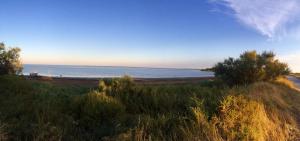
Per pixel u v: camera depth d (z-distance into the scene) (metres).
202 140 6.61
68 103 9.07
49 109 8.00
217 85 18.38
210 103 9.10
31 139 6.20
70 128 7.12
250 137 7.14
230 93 10.59
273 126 8.38
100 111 8.10
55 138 6.24
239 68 18.97
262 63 20.14
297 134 8.46
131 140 6.21
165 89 11.36
